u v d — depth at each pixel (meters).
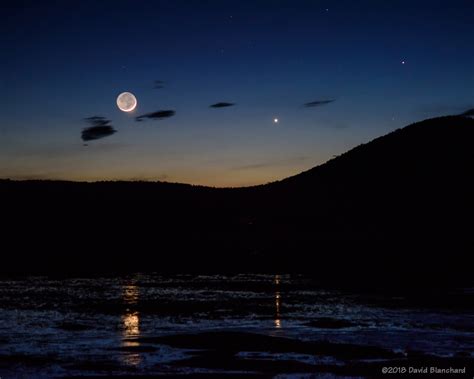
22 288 36.84
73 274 45.88
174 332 21.92
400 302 30.58
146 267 51.19
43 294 33.94
